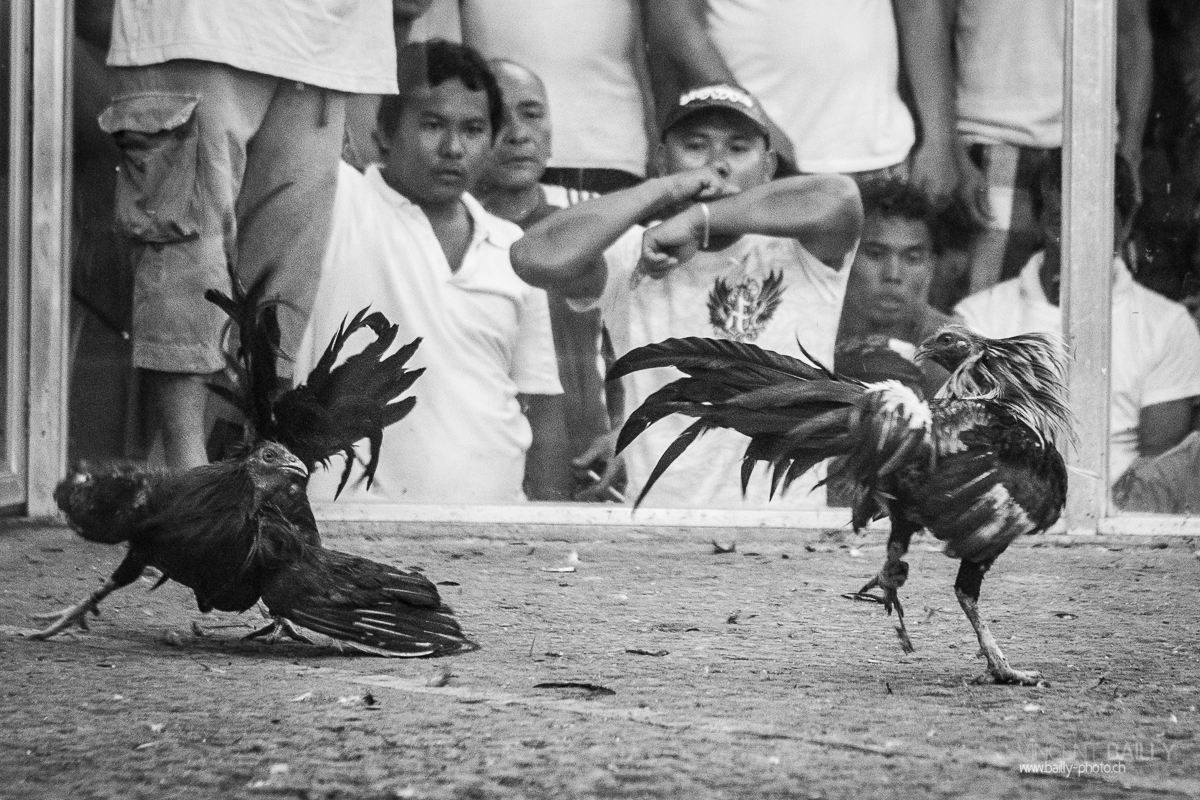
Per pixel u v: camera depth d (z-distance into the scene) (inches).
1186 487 745.6
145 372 724.0
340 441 454.3
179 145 714.8
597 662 422.3
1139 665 432.5
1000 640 471.8
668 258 735.1
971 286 743.7
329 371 457.4
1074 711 368.5
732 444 723.4
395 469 719.7
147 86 718.5
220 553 417.4
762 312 738.8
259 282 440.8
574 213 731.4
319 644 448.8
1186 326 746.8
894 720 353.7
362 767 303.0
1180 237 746.8
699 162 735.7
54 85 709.9
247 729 332.8
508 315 727.1
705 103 731.4
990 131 738.2
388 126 722.8
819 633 479.2
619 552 674.8
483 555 657.6
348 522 711.7
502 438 729.0
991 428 396.8
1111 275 729.0
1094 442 724.7
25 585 537.0
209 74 713.6
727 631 479.5
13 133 698.8
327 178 722.2
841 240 738.8
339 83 719.7
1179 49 743.7
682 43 731.4
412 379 473.1
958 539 390.0
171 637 444.5
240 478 424.8
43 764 303.3
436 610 437.1
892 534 409.7
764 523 720.3
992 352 412.8
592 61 726.5
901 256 741.3
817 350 743.1
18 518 707.4
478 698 369.4
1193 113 743.7
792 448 407.5
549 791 287.7
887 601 411.8
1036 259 740.7
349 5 717.9
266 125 719.7
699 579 594.9
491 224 727.7
